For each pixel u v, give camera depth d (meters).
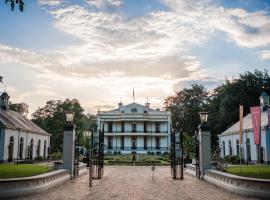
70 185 19.00
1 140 41.19
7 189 14.08
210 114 71.38
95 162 28.70
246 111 62.34
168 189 17.55
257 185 14.55
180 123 83.00
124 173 29.78
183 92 85.31
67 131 22.86
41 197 14.35
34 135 53.94
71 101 76.25
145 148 77.75
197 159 24.45
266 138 40.41
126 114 76.94
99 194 15.57
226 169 23.12
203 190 17.06
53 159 52.53
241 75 64.44
